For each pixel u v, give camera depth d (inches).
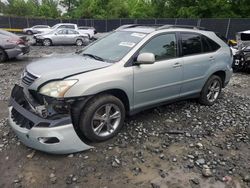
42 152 150.0
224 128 190.5
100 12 2107.5
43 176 131.5
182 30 200.2
